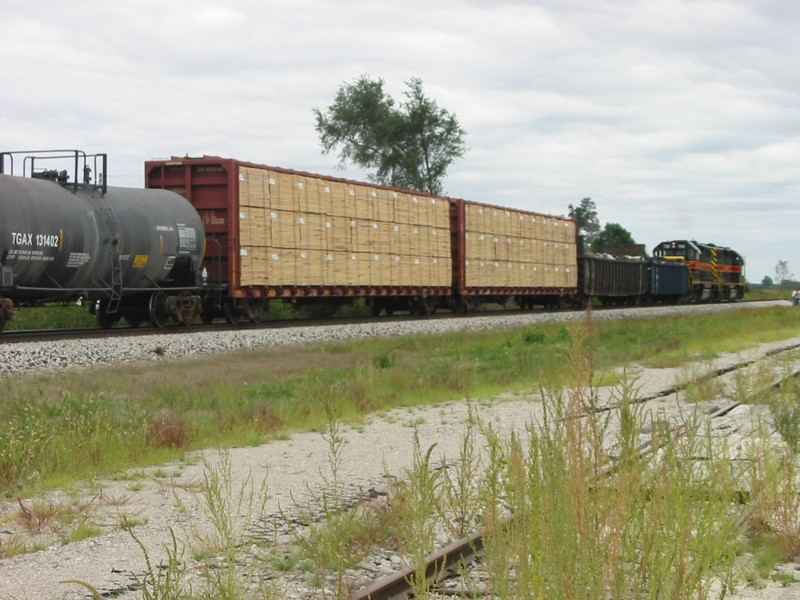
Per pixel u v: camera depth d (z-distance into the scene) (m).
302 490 8.48
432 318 36.62
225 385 15.63
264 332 25.06
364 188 35.22
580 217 125.12
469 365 19.88
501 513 5.93
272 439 11.62
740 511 6.63
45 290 22.36
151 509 7.86
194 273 27.17
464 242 42.16
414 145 74.25
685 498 5.29
